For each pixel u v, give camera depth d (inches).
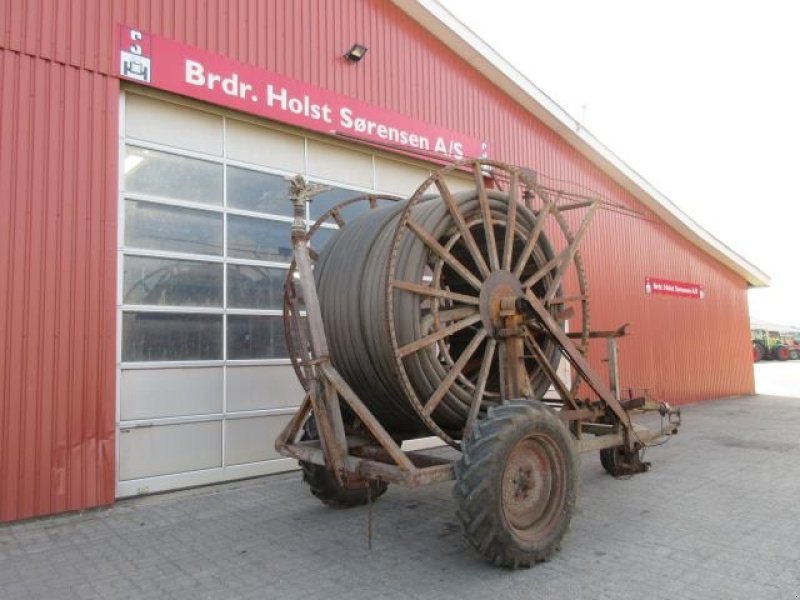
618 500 242.8
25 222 229.1
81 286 239.3
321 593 156.9
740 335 746.8
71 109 242.7
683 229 643.5
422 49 390.0
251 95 296.8
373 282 196.7
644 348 575.2
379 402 211.6
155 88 267.1
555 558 178.7
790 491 255.4
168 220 274.7
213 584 164.6
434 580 163.6
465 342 249.3
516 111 458.3
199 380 276.5
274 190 313.4
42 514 225.5
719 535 197.9
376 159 360.5
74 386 235.3
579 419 219.0
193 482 271.0
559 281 240.7
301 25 321.7
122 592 160.9
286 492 264.8
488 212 216.4
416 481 165.0
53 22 241.6
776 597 149.0
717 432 426.3
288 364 308.2
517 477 173.8
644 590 154.6
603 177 548.1
